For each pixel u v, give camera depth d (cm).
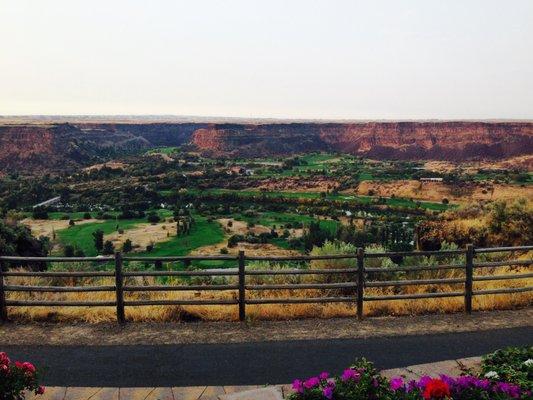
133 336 747
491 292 839
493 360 601
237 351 695
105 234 9131
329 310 841
